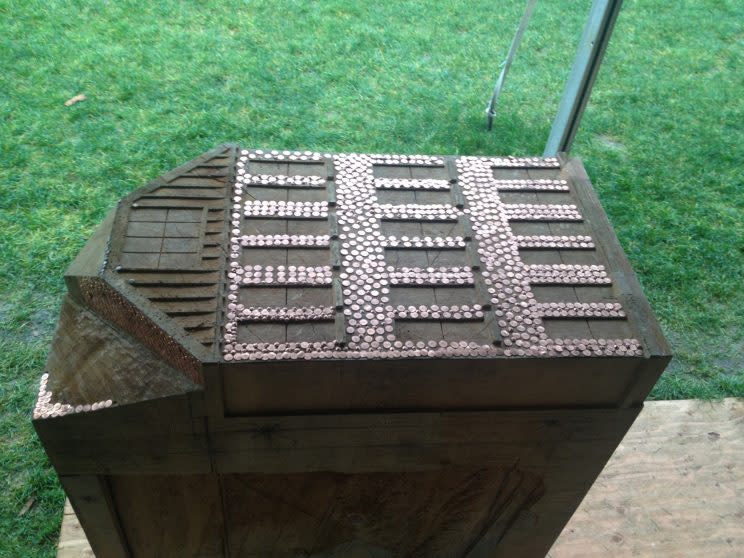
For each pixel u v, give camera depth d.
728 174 4.42
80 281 1.65
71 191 3.75
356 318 1.61
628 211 4.07
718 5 6.12
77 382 1.64
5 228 3.55
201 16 5.21
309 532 2.08
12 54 4.63
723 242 3.95
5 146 3.96
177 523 1.99
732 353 3.38
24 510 2.57
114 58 4.70
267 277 1.67
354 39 5.10
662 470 2.75
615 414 1.75
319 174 1.96
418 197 1.94
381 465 1.82
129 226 1.73
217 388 1.53
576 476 1.94
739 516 2.62
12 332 3.13
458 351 1.56
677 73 5.29
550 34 5.37
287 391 1.59
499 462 1.86
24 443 2.76
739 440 2.89
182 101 4.40
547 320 1.68
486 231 1.86
